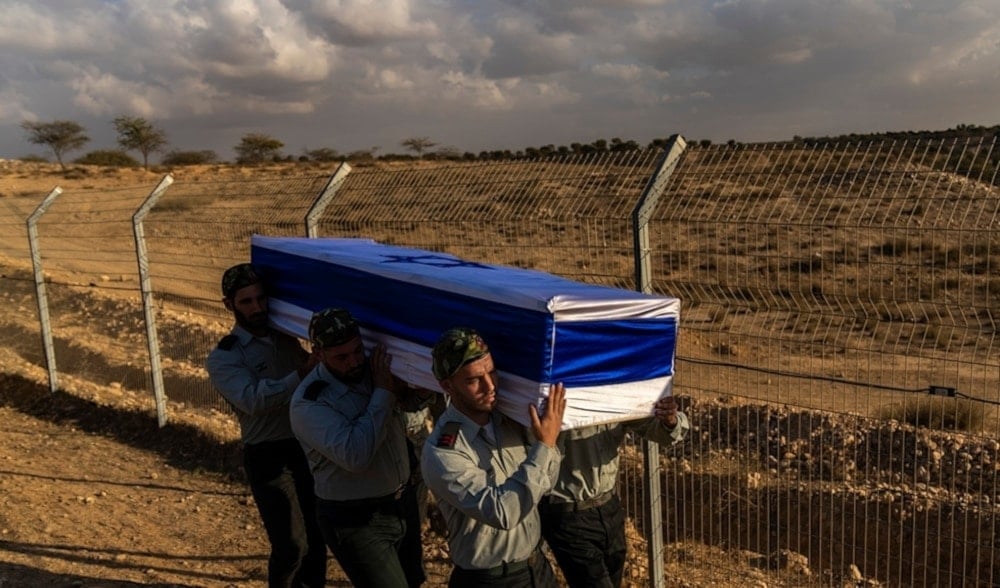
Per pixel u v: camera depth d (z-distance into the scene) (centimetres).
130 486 771
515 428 331
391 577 381
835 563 605
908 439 706
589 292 325
